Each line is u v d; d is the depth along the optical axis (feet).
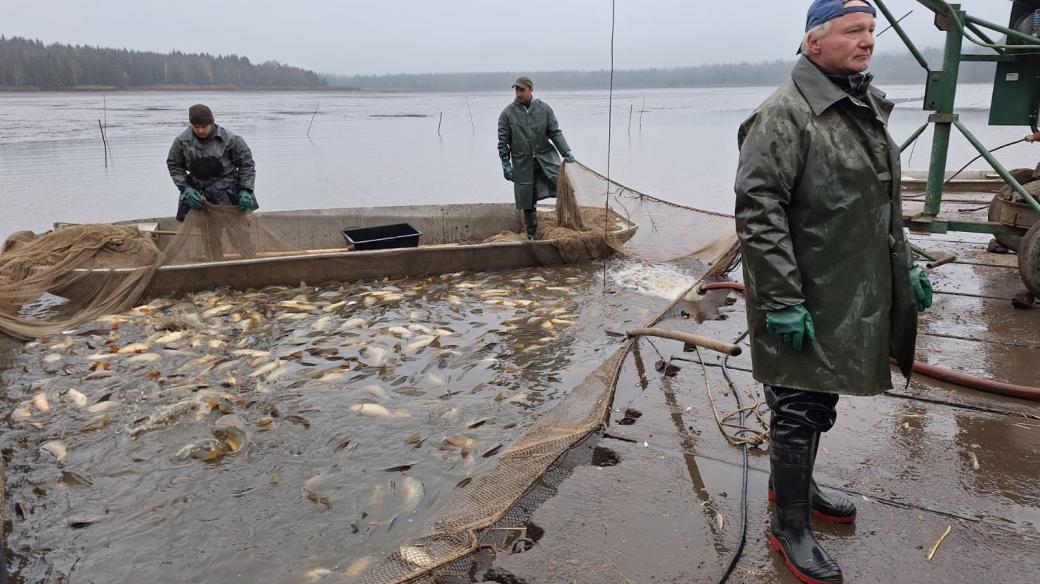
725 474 11.87
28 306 26.81
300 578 11.85
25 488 14.56
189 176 28.91
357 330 23.30
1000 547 9.77
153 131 115.55
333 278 28.58
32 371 20.27
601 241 32.53
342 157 85.87
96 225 27.45
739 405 14.49
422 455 15.64
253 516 13.57
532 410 17.74
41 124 129.80
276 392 18.67
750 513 10.74
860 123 8.48
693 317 21.07
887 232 8.61
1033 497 10.97
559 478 11.85
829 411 9.18
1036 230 18.85
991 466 11.87
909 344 8.99
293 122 158.61
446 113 208.03
